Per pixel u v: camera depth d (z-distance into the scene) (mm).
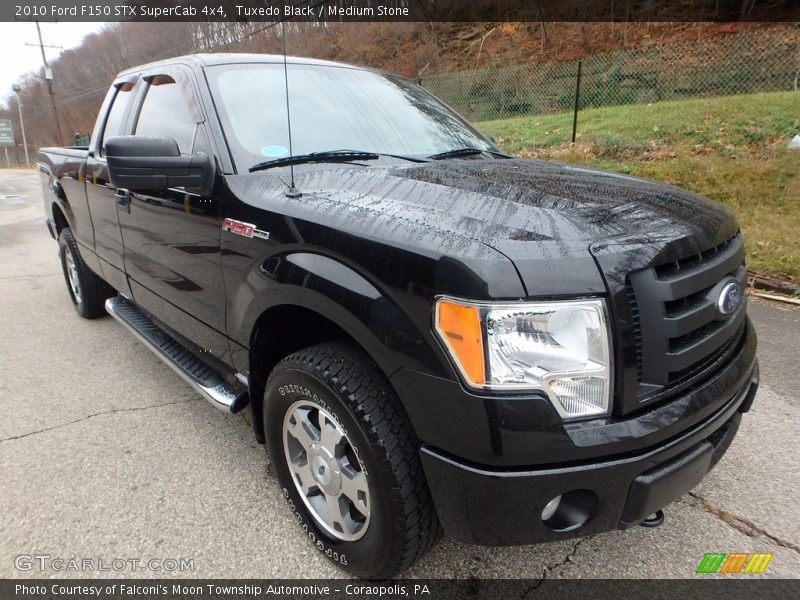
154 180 2178
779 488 2486
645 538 2211
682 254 1652
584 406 1485
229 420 3133
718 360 1868
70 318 4922
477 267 1443
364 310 1647
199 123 2516
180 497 2469
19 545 2188
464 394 1455
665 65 14117
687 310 1654
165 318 3115
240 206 2156
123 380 3645
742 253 2047
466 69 20016
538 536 1548
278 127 2549
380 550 1797
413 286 1537
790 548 2146
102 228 3662
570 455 1460
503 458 1441
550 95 15070
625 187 2102
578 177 2246
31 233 9695
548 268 1454
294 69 2924
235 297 2248
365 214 1785
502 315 1424
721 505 2389
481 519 1525
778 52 12656
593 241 1547
